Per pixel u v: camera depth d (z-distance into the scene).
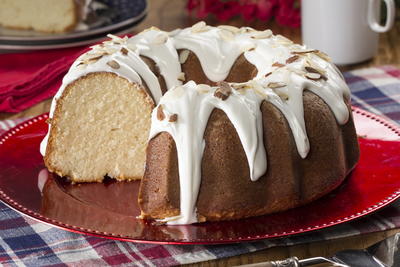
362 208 2.25
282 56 2.63
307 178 2.33
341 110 2.44
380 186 2.39
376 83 3.32
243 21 4.15
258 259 2.12
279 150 2.29
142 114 2.65
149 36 2.81
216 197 2.23
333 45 3.57
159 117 2.24
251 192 2.25
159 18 4.22
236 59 2.79
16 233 2.26
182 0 4.55
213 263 2.10
